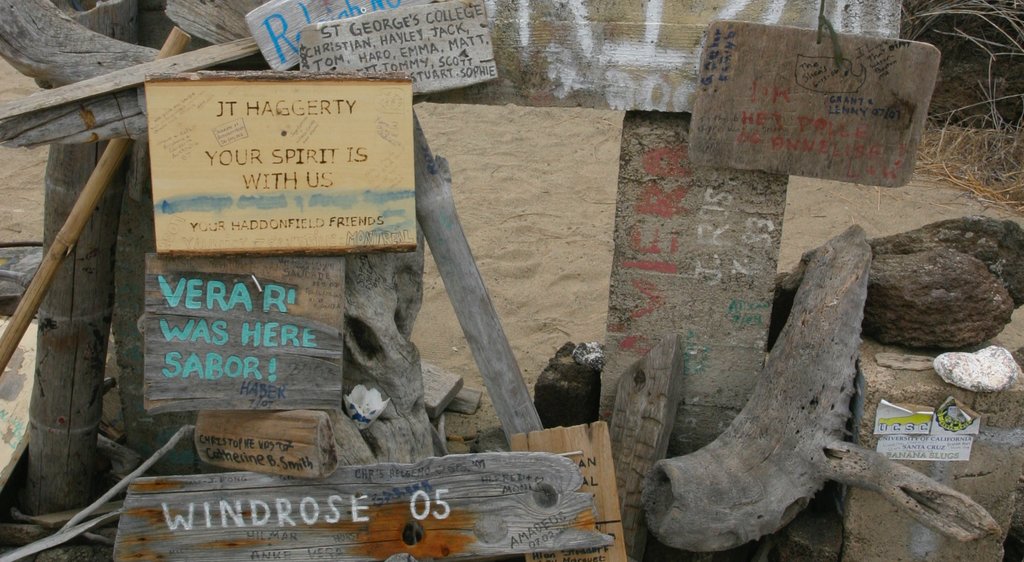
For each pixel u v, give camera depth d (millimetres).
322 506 3383
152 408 3311
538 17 3668
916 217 7445
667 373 3980
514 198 7551
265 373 3330
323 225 3289
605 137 8648
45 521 3977
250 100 3205
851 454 3559
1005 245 4012
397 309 3807
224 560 3393
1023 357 4129
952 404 3555
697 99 3672
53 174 3799
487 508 3387
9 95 9109
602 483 3479
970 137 8430
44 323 3865
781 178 3848
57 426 3969
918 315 3758
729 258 3977
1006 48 8461
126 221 4004
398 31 3488
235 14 3506
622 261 4043
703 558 3922
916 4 8453
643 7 3643
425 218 3574
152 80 3158
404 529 3408
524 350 5758
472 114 8992
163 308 3285
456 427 4871
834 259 3908
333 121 3250
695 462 3725
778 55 3607
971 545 3729
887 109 3654
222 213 3236
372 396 3631
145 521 3359
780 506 3637
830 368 3701
